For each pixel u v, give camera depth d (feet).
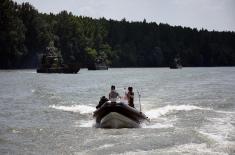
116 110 72.02
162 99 123.85
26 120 80.33
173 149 51.11
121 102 73.67
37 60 507.30
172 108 97.09
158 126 72.84
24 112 91.81
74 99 122.93
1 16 474.90
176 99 123.24
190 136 58.29
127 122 73.10
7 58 483.51
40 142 57.26
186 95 136.87
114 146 53.21
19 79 256.11
